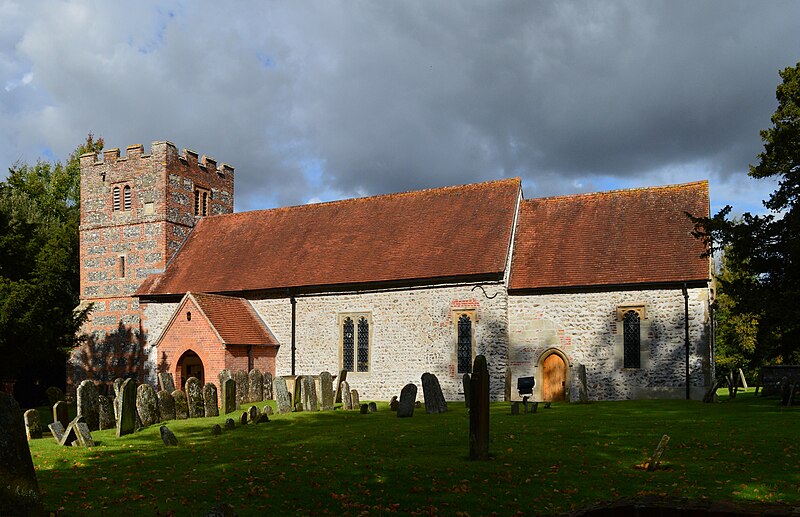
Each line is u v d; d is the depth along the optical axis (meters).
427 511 10.97
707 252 26.38
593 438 17.20
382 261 32.84
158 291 36.75
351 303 32.84
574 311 29.53
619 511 8.09
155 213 38.59
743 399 28.42
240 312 33.94
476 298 30.44
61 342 31.42
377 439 17.75
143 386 22.36
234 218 40.12
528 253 31.69
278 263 35.31
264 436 18.94
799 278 25.53
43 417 27.22
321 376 26.72
